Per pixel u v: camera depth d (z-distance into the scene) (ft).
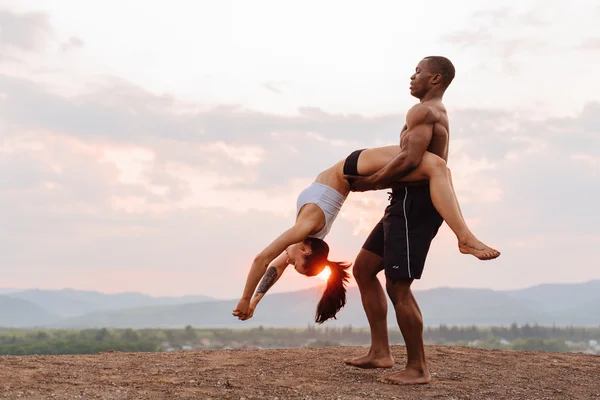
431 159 20.89
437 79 21.89
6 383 18.45
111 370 21.86
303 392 19.17
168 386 19.33
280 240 21.63
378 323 24.02
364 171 22.22
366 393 19.27
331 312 23.81
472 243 19.84
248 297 21.30
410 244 20.97
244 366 23.75
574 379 23.34
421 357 21.36
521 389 20.98
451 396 19.33
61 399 16.92
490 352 29.78
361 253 23.65
